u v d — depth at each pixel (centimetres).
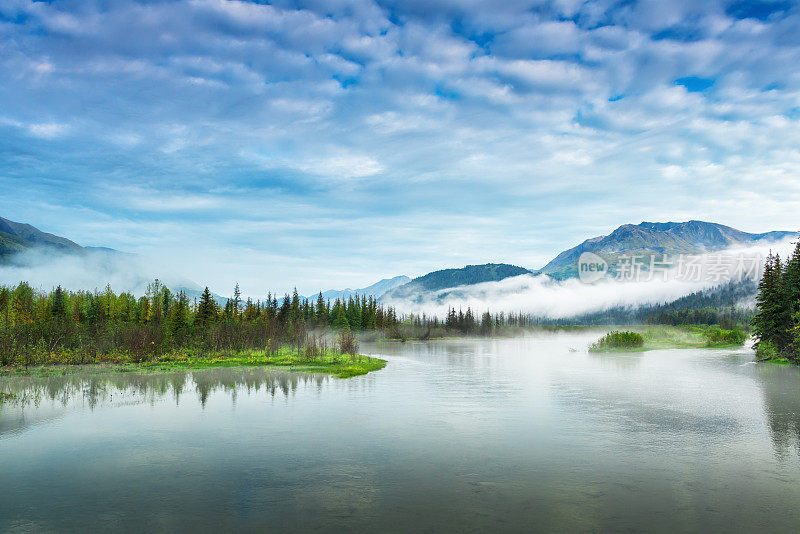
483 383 3631
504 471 1491
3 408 2569
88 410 2505
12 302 10050
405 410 2495
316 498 1273
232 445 1802
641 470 1500
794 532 1060
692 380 3859
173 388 3331
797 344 5341
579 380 3847
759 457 1639
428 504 1229
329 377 4012
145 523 1120
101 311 10688
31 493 1319
